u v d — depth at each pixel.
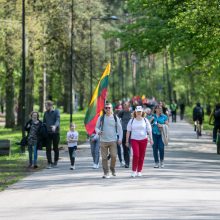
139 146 43.34
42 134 53.06
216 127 81.88
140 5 91.69
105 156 43.34
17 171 51.06
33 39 95.06
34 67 108.88
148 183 39.06
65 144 81.69
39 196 35.22
